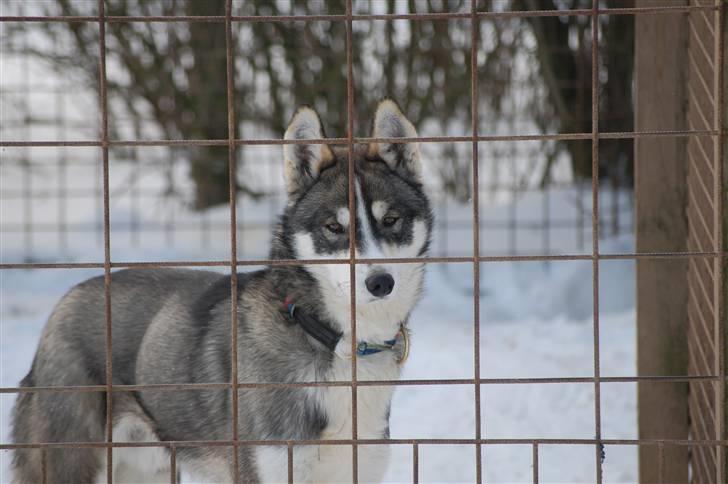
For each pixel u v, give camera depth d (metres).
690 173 6.60
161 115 17.09
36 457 6.65
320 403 6.02
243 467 6.05
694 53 6.44
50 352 6.70
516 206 16.30
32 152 18.62
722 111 4.69
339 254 6.20
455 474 7.95
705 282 6.12
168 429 6.56
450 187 17.11
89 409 6.62
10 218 18.00
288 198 6.62
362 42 16.14
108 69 16.78
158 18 4.46
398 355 6.32
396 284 6.05
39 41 16.45
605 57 15.99
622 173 16.70
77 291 6.98
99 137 17.25
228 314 6.34
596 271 4.55
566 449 8.45
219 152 17.44
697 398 6.49
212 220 16.97
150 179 19.48
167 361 6.50
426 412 9.49
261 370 5.99
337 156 6.84
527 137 4.53
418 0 15.73
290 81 16.80
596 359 4.55
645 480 6.84
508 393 9.90
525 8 15.37
